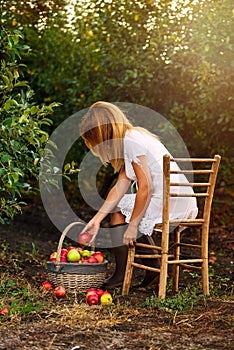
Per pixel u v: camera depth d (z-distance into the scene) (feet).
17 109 16.52
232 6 22.75
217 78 23.26
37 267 19.63
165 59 25.00
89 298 14.96
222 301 15.25
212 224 28.89
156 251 16.85
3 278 17.46
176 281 16.63
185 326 13.28
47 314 14.06
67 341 12.19
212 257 22.09
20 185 16.52
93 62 27.45
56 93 29.09
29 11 28.30
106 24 26.32
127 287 16.07
